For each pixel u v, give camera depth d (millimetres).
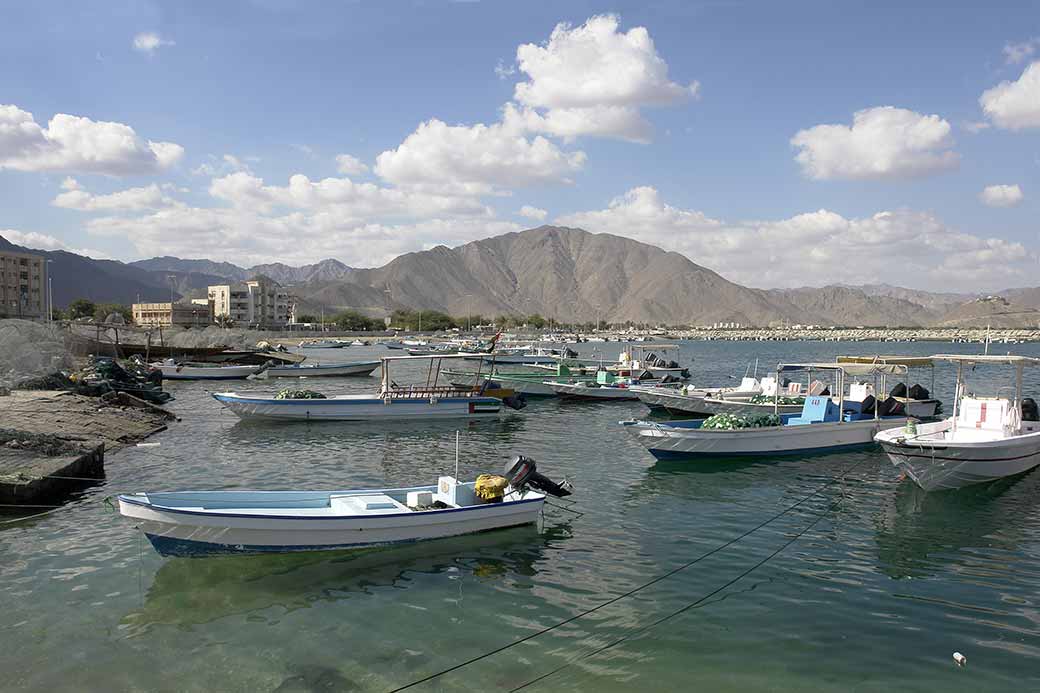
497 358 74312
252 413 34500
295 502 16750
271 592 13828
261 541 14875
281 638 11969
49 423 27344
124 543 16328
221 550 14734
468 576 14781
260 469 25047
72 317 164875
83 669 10867
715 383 65500
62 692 10234
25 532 17016
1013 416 23078
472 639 11992
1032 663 11172
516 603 13438
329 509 16781
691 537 17469
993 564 15586
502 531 17625
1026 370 81812
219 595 13641
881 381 33688
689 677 10781
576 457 27797
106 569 14789
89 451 22344
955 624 12547
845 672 10922
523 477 18562
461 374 57062
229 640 11883
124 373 44344
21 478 18641
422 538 16422
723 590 14086
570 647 11727
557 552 16297
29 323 53156
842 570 15234
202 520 14219
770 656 11406
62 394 33500
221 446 29422
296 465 25859
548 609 13180
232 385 59219
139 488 21594
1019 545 16891
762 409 34375
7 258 148625
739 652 11539
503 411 39219
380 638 12008
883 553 16328
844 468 25469
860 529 18203
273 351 95375
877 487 22656
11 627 12180
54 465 20188
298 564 15219
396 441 31375
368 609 13133
